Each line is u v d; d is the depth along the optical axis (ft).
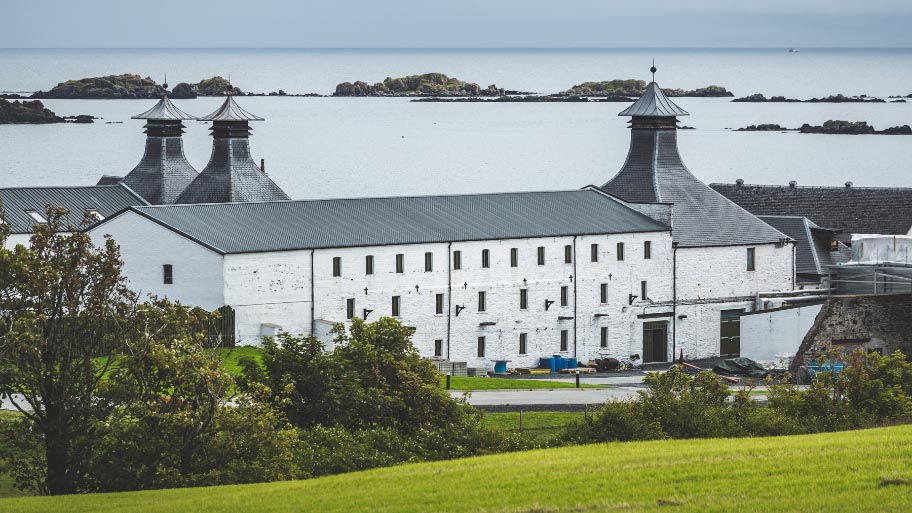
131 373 305.32
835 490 241.76
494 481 262.88
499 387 487.61
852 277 599.16
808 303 611.06
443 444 328.08
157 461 295.07
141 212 558.97
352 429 337.31
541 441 341.00
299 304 559.79
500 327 605.31
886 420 348.18
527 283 610.65
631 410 343.26
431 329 589.73
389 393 344.90
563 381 528.63
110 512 256.11
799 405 352.08
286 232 570.46
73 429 305.53
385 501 251.39
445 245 590.14
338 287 567.59
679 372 356.59
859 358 359.46
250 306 549.95
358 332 357.41
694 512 230.68
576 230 623.36
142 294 558.97
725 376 541.34
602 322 630.33
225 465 297.12
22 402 382.63
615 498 244.01
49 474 305.94
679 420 338.13
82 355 315.17
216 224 566.77
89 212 341.41
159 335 317.42
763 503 233.55
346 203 609.42
